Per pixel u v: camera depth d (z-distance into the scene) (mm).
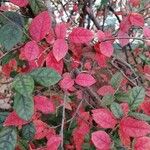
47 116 429
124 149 301
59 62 315
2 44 289
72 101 435
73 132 378
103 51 357
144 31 376
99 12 586
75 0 579
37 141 413
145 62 541
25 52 297
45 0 341
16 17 305
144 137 295
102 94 384
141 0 491
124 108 325
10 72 415
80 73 335
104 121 305
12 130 291
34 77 283
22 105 270
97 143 295
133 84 431
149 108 354
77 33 318
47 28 298
